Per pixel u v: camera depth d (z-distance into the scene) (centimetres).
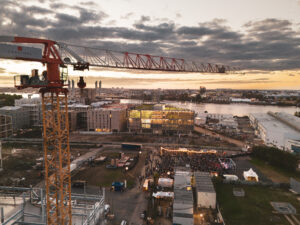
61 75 3862
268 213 5459
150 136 13950
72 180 7231
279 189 6750
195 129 16350
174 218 4875
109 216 5191
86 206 4984
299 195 6353
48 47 3653
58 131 3900
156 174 6919
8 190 6231
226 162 8831
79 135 14162
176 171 7119
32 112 16350
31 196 5122
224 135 14462
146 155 9931
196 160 9019
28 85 3503
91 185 6912
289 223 5069
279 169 8494
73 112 15438
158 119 14500
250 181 7038
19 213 4488
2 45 3084
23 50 3281
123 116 15712
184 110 14262
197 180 6469
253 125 17575
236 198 6184
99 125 15088
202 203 5728
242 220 5191
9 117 13075
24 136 13262
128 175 7675
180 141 12712
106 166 8350
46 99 3947
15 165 8425
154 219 5188
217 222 5041
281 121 14962
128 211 5509
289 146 10300
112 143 12038
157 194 6025
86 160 9156
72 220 4534
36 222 4347
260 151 9575
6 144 11400
